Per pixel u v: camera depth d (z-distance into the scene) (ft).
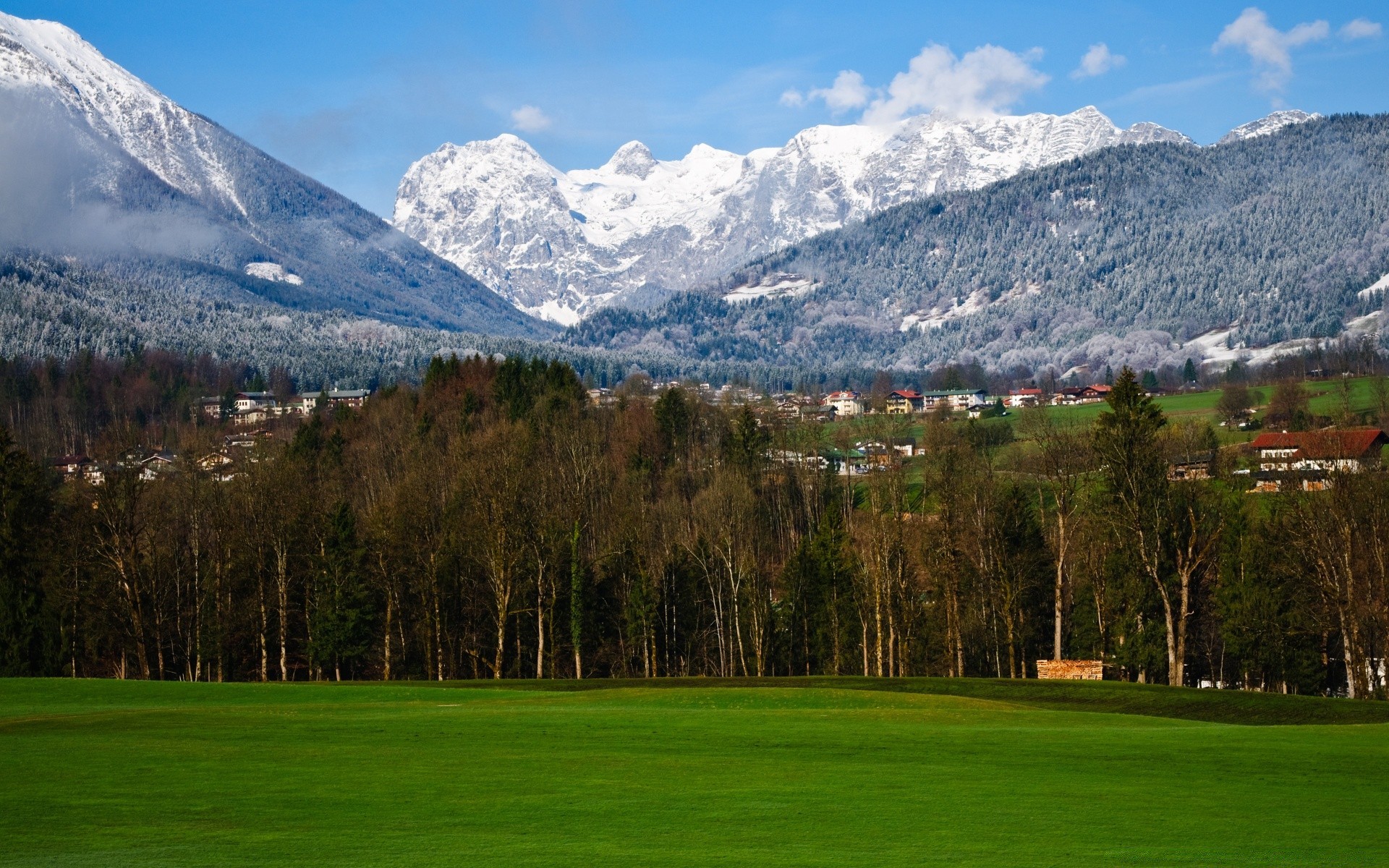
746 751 114.73
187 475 343.67
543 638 282.97
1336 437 268.62
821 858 70.79
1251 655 273.13
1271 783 96.27
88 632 291.17
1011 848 73.20
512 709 157.28
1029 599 302.25
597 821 81.41
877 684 206.28
